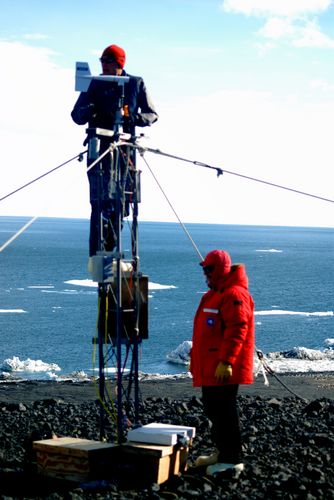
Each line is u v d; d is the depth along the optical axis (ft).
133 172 24.49
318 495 20.08
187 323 168.25
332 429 30.40
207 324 22.20
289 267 423.64
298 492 20.22
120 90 24.64
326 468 23.31
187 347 110.52
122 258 23.49
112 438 27.89
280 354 90.22
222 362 21.50
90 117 24.89
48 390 49.44
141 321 24.48
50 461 22.31
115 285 23.97
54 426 31.09
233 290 21.83
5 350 129.08
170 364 107.65
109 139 24.64
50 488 21.07
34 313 184.75
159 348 128.16
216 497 19.79
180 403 37.04
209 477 21.94
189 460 24.70
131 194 24.52
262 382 55.36
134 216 24.43
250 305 22.29
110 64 25.07
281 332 158.81
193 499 19.84
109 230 25.00
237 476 22.15
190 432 22.79
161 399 40.68
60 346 133.90
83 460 21.67
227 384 22.08
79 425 31.17
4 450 26.61
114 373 88.48
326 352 95.09
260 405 37.88
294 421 32.53
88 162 24.77
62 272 338.54
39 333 150.51
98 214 24.03
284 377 59.00
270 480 21.75
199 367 22.39
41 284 274.57
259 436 29.17
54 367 106.11
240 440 22.62
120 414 23.38
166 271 362.94
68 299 221.46
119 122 24.02
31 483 21.62
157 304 211.20
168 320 173.68
